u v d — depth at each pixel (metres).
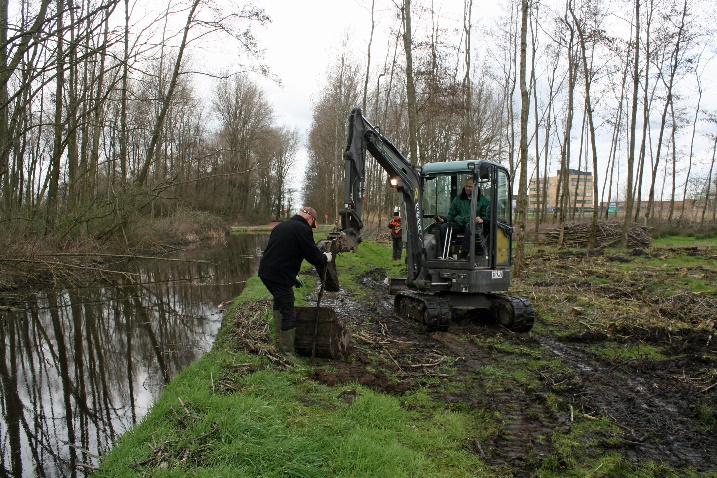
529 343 7.35
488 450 4.04
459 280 7.84
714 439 4.32
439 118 22.72
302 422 4.13
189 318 9.60
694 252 18.19
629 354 6.79
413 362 6.28
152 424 4.05
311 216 6.03
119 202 14.70
